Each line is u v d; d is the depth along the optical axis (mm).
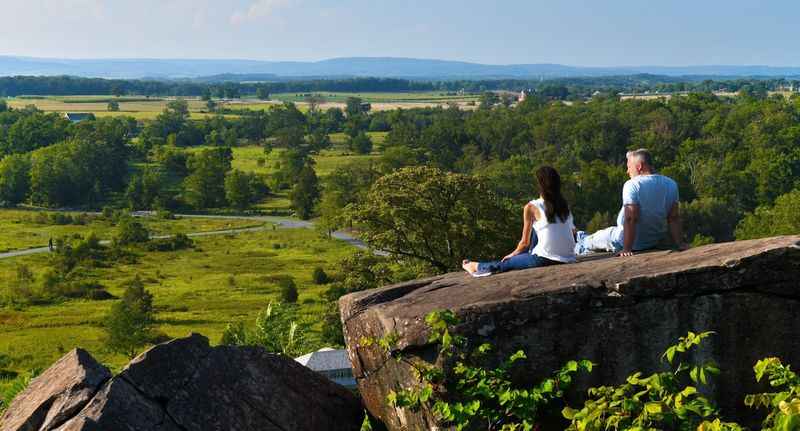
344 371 22422
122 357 58656
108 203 159500
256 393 7051
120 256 105688
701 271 6406
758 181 104062
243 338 20094
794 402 4547
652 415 5203
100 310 74938
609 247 8922
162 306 74500
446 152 151750
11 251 110625
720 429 4781
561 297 6531
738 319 6391
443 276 8367
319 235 120062
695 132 142875
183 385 6605
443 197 34594
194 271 96062
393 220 34938
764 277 6348
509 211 36250
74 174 160000
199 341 7055
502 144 158125
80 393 6387
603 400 5418
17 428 6367
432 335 6488
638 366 6461
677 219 8500
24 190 161000
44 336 63969
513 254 8219
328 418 7488
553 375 6438
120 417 6004
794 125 125938
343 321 7801
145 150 199000
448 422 6383
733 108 154500
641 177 8430
